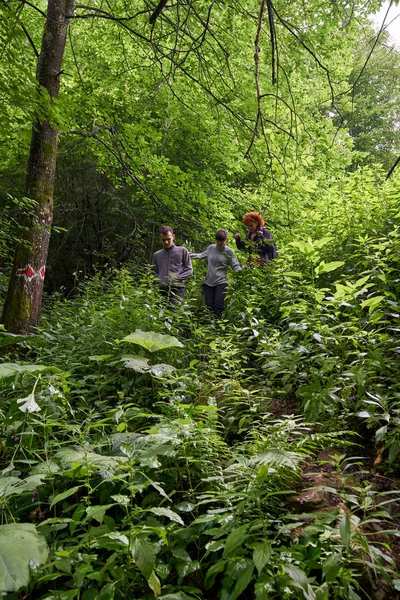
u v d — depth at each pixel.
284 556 2.01
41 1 11.05
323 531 2.02
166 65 10.20
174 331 4.60
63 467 2.55
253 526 2.02
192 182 9.77
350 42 7.90
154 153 11.39
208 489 2.60
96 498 2.62
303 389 3.51
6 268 10.29
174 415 3.13
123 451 2.45
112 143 9.47
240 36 8.00
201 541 2.37
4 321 5.84
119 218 14.91
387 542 2.27
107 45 10.73
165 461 2.69
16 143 10.87
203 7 6.92
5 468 2.74
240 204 10.80
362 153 11.75
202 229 10.23
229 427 3.34
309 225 7.36
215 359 4.37
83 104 9.70
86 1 10.05
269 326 4.97
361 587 2.03
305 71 7.64
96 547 2.01
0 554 1.65
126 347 4.12
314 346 3.93
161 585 2.13
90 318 5.08
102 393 3.77
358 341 3.69
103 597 1.85
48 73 6.22
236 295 5.80
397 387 3.31
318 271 4.18
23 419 2.84
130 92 10.99
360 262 4.76
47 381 3.04
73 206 15.34
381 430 2.83
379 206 6.02
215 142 11.16
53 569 2.14
